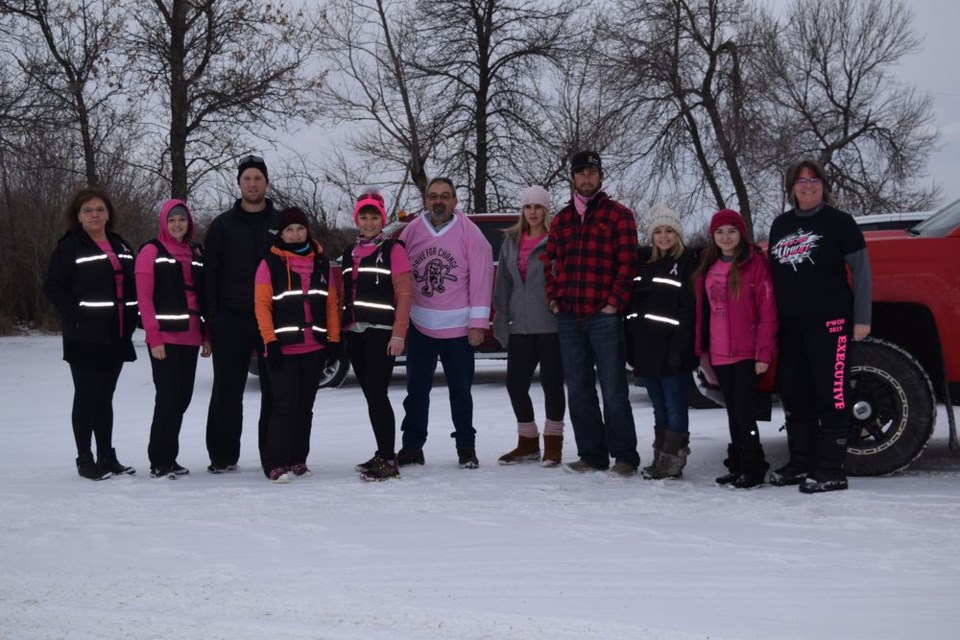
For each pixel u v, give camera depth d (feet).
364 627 10.38
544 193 22.17
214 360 21.71
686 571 12.66
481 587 11.98
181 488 19.70
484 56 91.45
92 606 11.44
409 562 13.35
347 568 13.07
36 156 81.66
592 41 91.81
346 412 32.40
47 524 16.31
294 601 11.46
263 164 21.70
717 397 20.79
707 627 10.19
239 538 15.01
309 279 20.90
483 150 91.40
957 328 19.54
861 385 19.66
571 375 21.04
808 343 18.67
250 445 26.61
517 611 10.89
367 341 20.83
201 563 13.51
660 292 19.77
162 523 16.22
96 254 21.39
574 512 16.74
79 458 21.36
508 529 15.40
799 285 18.60
